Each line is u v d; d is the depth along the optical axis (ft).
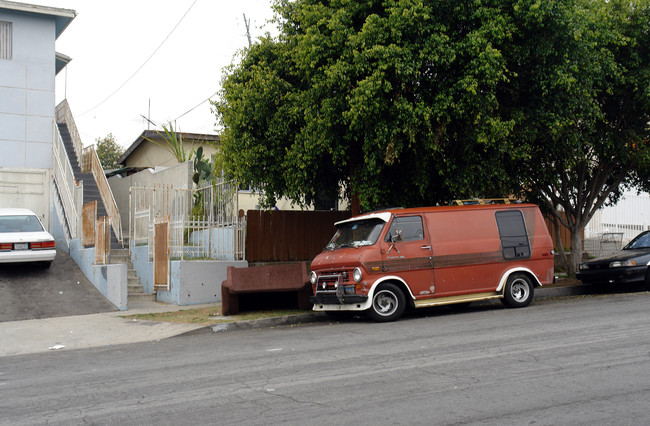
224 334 35.37
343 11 40.65
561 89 40.73
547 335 27.76
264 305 43.21
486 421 15.89
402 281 36.76
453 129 41.37
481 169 41.50
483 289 38.91
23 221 53.88
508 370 21.31
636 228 79.05
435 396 18.37
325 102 39.96
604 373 20.35
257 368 23.75
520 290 40.19
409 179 45.19
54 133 68.13
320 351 26.94
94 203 50.47
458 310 41.37
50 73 69.05
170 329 36.42
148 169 77.41
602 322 30.66
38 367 27.09
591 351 23.79
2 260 48.93
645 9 45.47
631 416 15.98
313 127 41.70
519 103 42.98
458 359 23.49
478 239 39.22
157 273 49.96
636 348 23.97
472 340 27.53
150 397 19.90
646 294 43.21
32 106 68.13
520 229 40.68
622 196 76.59
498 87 41.98
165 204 53.57
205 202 54.34
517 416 16.22
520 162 47.44
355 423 16.08
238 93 45.88
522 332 28.96
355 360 24.34
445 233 38.45
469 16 38.99
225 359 26.25
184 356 27.81
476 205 40.19
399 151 40.29
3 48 67.00
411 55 38.09
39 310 42.80
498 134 39.24
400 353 25.32
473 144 40.37
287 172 45.27
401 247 37.06
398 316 36.42
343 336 31.17
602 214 76.48
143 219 54.75
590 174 57.62
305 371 22.68
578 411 16.51
